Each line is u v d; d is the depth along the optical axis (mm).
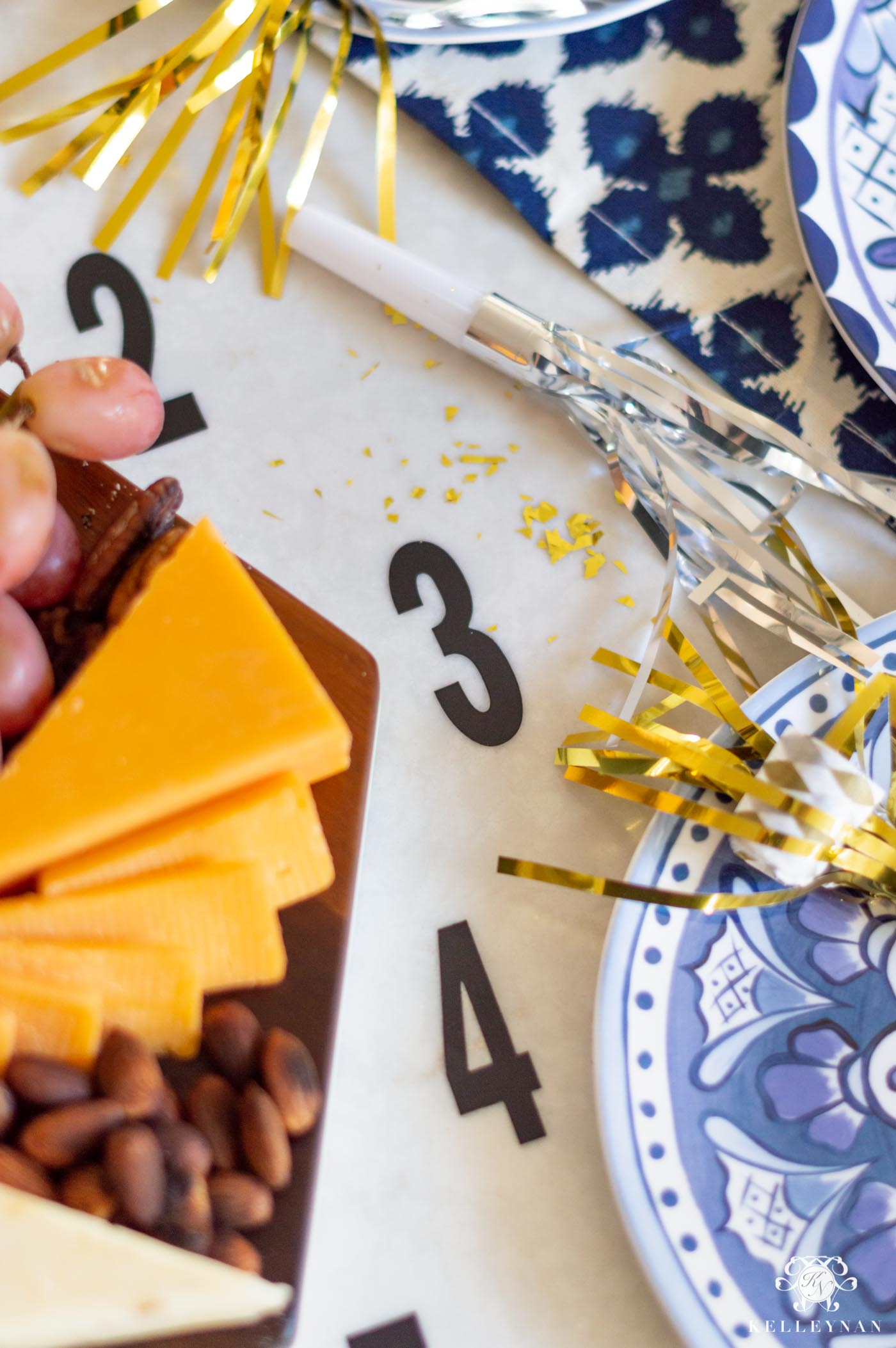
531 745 575
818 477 589
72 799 494
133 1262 461
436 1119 540
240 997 524
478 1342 522
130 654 504
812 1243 515
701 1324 505
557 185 619
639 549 596
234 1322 481
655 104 627
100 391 524
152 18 630
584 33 630
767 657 589
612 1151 515
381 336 613
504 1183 535
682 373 610
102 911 498
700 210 618
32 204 617
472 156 619
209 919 506
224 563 511
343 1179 533
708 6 630
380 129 617
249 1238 499
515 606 589
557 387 593
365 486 597
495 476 601
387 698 578
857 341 582
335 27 627
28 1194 464
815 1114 525
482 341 594
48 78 628
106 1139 474
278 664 504
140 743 498
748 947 538
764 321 609
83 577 526
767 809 531
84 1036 484
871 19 597
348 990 548
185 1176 479
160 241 617
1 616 501
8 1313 451
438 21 620
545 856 564
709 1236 513
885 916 543
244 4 614
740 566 587
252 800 500
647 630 589
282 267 615
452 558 592
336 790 543
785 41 630
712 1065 527
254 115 618
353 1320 523
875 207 590
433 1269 528
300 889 526
